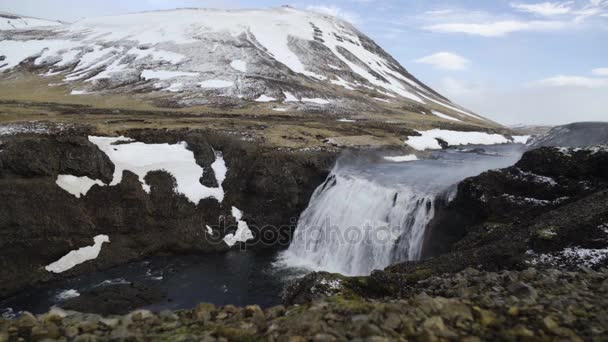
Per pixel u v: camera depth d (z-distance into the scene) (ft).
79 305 61.67
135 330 25.93
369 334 21.66
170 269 80.53
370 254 84.33
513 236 44.86
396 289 37.06
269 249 96.89
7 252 71.36
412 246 76.33
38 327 25.82
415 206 78.23
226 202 101.19
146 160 96.73
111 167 89.51
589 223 40.42
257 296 70.49
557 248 39.24
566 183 54.54
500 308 24.88
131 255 83.15
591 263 35.68
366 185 92.53
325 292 38.60
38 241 74.38
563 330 21.74
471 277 33.30
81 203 82.02
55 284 72.18
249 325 25.40
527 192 58.03
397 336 21.49
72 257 77.05
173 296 69.10
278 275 80.69
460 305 25.03
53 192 78.95
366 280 40.04
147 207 88.99
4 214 72.43
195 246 90.02
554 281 29.55
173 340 23.59
